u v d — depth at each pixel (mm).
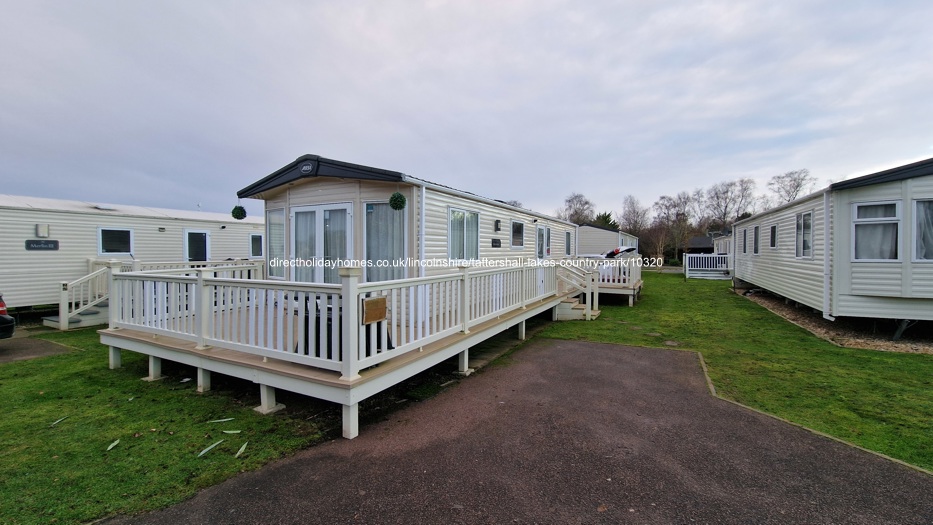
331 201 6434
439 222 6551
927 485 2621
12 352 6328
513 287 6828
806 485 2629
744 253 15484
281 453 3053
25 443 3188
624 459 2975
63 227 9445
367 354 3801
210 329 4457
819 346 6688
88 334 7746
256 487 2580
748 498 2482
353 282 3271
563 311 9617
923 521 2252
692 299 13172
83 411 3881
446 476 2727
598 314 9922
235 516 2277
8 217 8602
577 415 3844
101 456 2980
